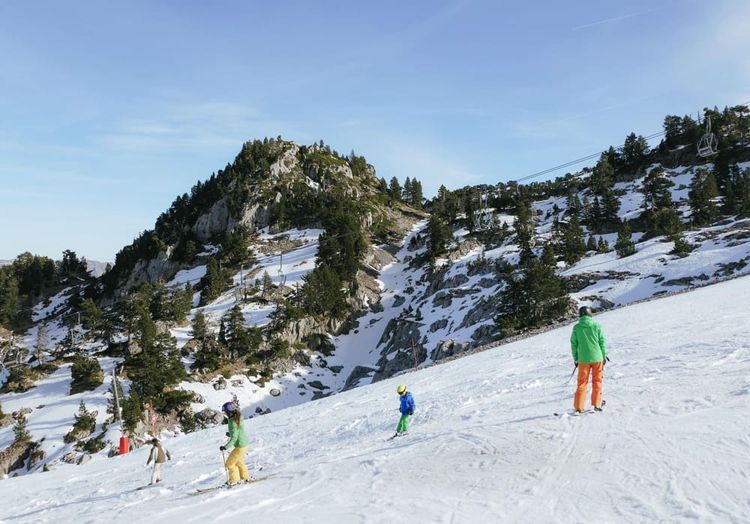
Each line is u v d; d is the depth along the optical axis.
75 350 96.69
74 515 14.43
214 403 73.75
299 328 93.94
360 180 198.00
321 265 106.38
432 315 88.94
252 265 130.38
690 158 136.25
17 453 62.69
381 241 143.75
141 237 178.25
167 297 105.88
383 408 25.41
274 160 181.75
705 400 11.36
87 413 66.38
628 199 127.50
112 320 95.19
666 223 93.69
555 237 107.00
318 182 177.62
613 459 8.91
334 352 94.19
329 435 21.98
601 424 11.22
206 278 121.06
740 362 14.59
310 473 12.74
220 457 22.70
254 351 87.75
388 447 14.38
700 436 9.13
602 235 109.69
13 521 16.00
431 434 14.60
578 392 12.70
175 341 78.50
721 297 34.00
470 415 16.36
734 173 116.62
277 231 152.50
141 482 20.44
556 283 67.62
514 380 22.31
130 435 62.22
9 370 86.25
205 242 160.12
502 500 8.02
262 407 76.81
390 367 78.50
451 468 10.30
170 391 72.25
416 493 9.13
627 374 16.34
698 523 6.18
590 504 7.32
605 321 35.06
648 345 21.44
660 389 13.21
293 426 27.16
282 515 9.25
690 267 67.81
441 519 7.64
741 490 6.84
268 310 102.56
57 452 61.53
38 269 177.50
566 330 39.56
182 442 32.72
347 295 103.88
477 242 119.50
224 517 9.88
